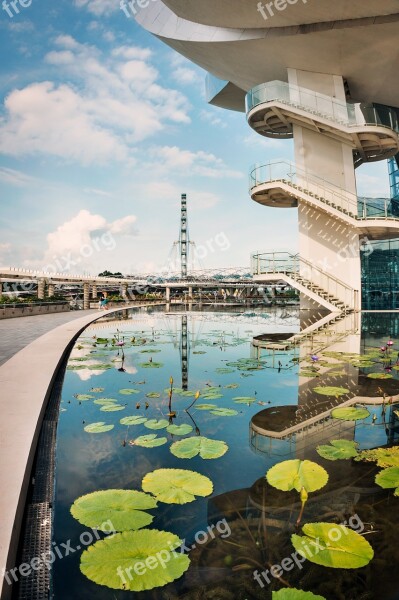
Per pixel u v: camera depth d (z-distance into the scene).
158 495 1.94
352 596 1.35
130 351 7.66
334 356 6.72
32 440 2.36
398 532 1.72
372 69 15.38
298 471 2.20
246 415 3.45
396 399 3.96
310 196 15.10
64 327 11.14
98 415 3.47
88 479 2.24
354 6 12.26
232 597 1.36
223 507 1.93
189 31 16.70
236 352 7.45
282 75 16.89
